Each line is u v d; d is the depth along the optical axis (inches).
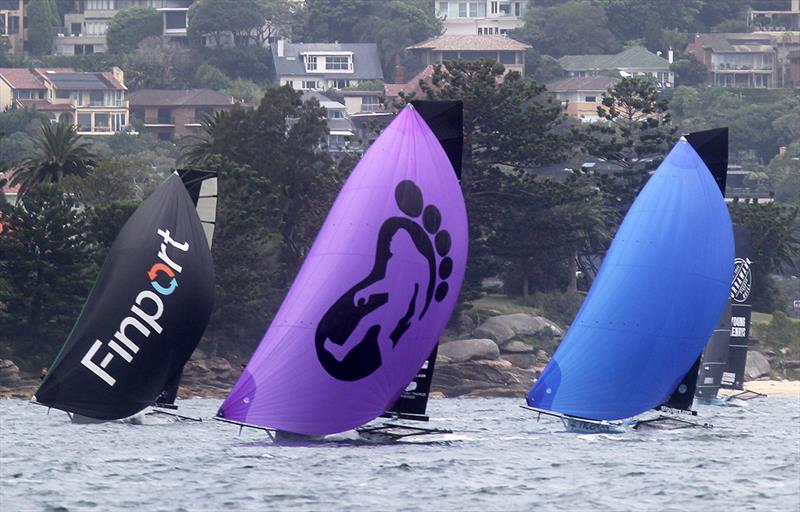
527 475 7347.4
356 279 7495.1
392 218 7544.3
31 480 7027.6
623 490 6948.8
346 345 7475.4
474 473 7357.3
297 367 7460.6
